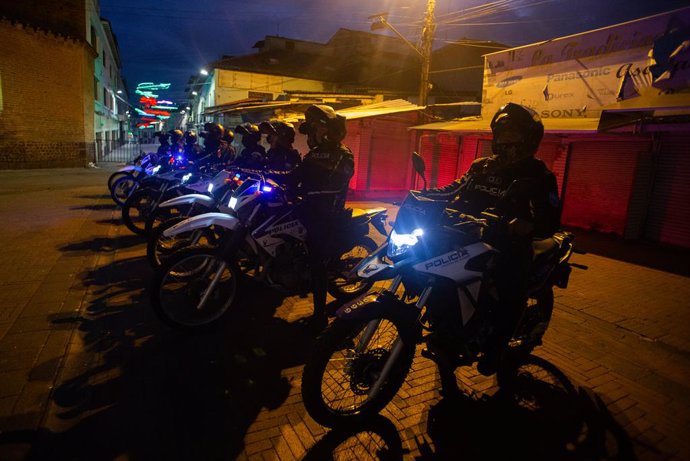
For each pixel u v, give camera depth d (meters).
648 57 8.88
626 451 2.73
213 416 2.83
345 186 4.27
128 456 2.43
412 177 16.14
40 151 20.30
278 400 3.05
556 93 10.82
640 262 7.79
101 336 3.79
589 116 10.12
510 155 2.88
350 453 2.59
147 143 61.38
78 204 10.34
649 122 8.12
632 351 4.15
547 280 3.33
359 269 2.80
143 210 7.61
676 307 5.46
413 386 3.35
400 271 2.73
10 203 10.04
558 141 10.99
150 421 2.74
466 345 2.88
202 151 7.59
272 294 5.02
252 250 4.24
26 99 19.42
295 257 4.18
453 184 3.29
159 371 3.31
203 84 35.31
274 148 5.21
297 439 2.68
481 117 12.93
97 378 3.16
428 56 15.12
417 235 2.67
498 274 2.88
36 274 5.26
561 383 3.47
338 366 3.50
